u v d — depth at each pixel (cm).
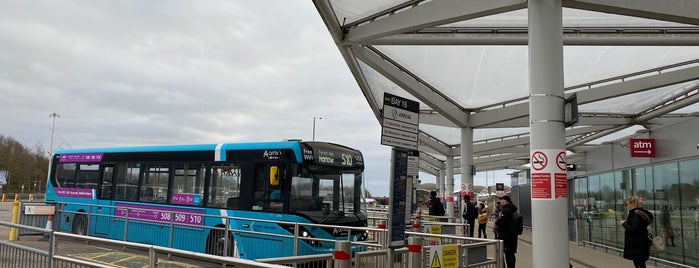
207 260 487
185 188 1370
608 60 1606
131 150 1541
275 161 1206
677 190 1305
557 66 898
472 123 2277
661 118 2431
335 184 1243
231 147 1303
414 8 1166
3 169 7994
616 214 1681
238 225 1223
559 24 917
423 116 2405
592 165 1905
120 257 575
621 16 1223
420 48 1530
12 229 1401
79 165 1688
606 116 2434
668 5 986
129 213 1473
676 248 1311
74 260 599
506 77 1805
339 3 1170
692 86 1906
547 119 878
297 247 1066
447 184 3575
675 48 1495
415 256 637
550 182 860
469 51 1562
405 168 716
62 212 1639
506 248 1079
